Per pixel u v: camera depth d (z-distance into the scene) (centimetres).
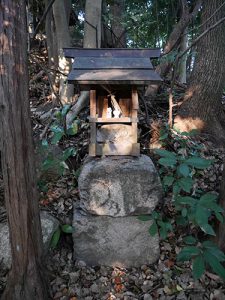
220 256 176
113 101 217
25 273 173
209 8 307
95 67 199
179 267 215
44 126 295
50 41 364
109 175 210
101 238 220
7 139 153
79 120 299
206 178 256
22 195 162
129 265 223
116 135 221
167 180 203
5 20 141
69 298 196
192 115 314
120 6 451
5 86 147
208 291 202
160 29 527
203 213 182
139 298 199
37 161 253
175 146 271
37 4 442
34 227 172
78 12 502
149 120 294
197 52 320
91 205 214
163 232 203
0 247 206
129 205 214
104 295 200
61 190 244
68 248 229
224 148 297
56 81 348
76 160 267
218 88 311
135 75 189
